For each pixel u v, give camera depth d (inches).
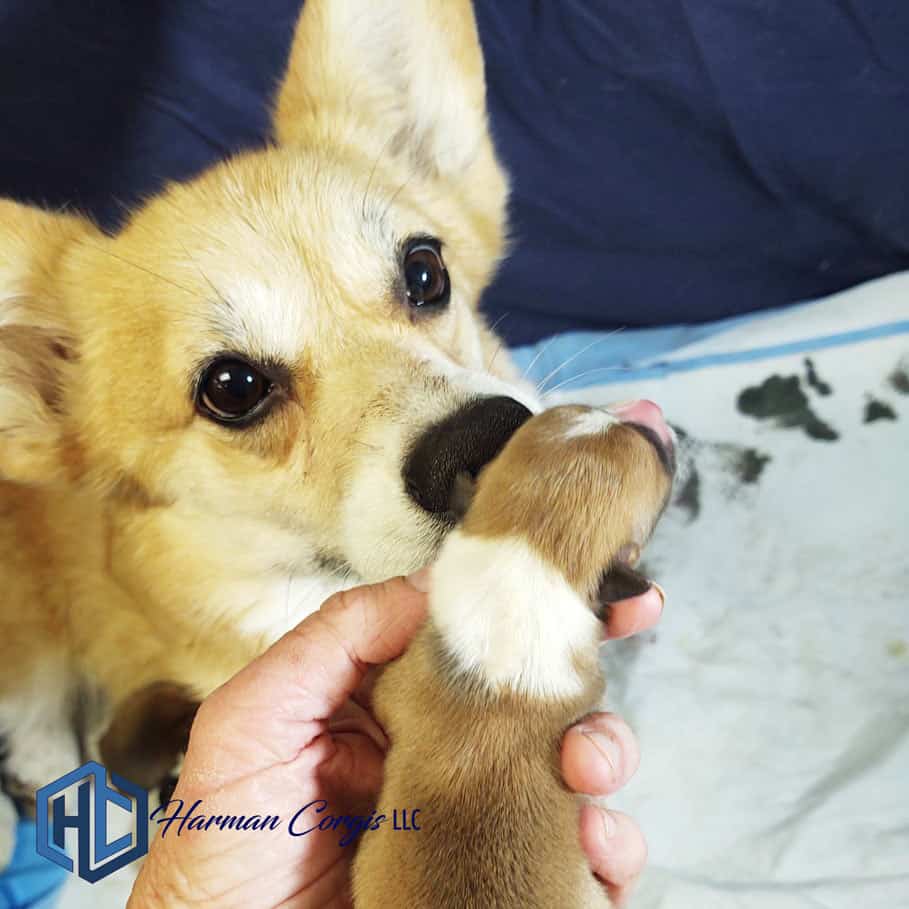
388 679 9.7
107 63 17.6
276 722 10.0
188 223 11.8
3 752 14.9
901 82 17.3
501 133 18.9
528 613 8.9
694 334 19.9
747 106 17.8
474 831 8.8
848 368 18.0
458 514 9.6
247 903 10.3
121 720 15.3
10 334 12.2
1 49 17.2
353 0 13.5
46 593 14.7
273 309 11.3
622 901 10.1
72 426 12.6
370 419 11.0
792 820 13.7
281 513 11.8
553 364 20.0
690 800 14.2
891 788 13.7
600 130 18.8
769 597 16.1
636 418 9.6
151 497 12.5
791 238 19.4
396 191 13.1
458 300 13.0
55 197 18.5
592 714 9.4
